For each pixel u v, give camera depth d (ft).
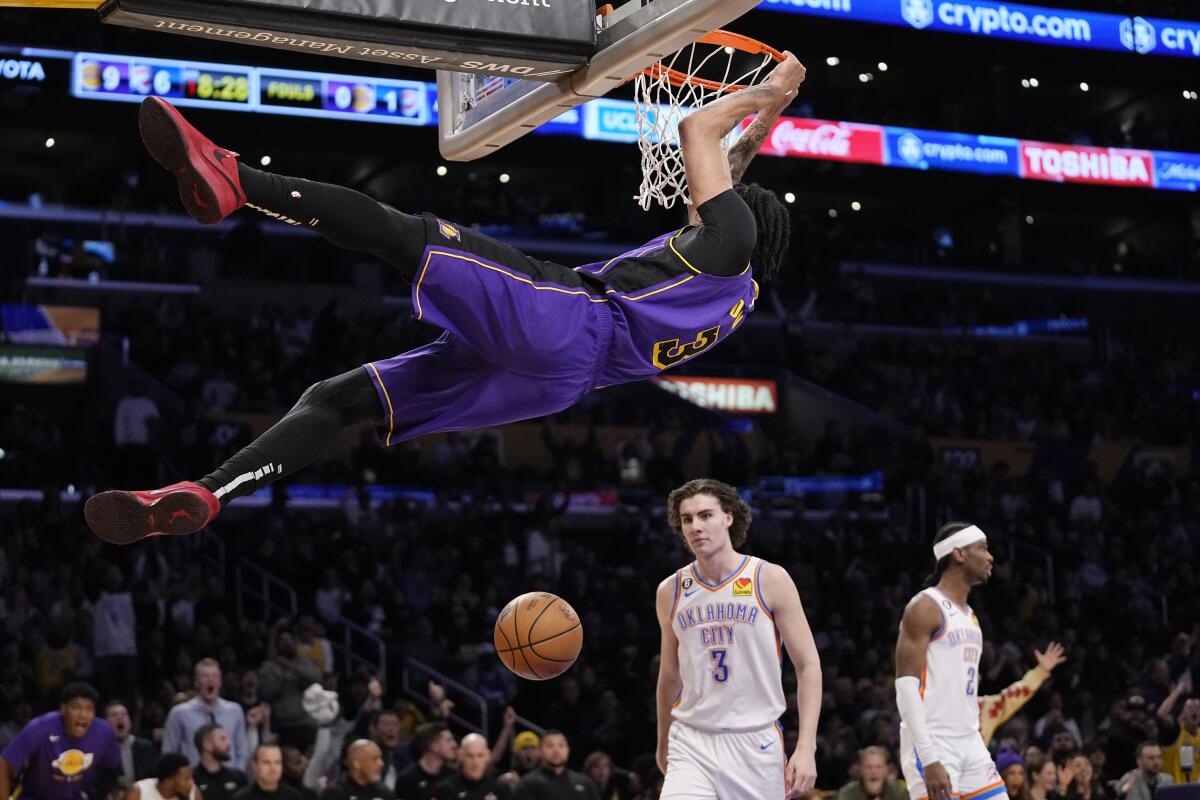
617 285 12.30
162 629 43.09
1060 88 95.81
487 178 92.07
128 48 68.08
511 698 44.52
